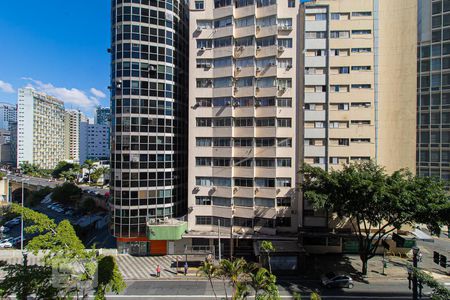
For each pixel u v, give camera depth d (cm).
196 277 3191
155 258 3762
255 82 3738
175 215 4225
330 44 3625
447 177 3822
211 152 3897
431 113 3950
